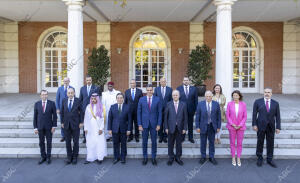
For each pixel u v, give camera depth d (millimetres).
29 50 13195
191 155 5805
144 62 13367
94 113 5473
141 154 5801
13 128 7020
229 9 7562
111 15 11547
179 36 12992
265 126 5246
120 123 5406
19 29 13086
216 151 6000
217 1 7609
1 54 12953
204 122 5402
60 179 4723
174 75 13117
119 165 5387
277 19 12492
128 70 13133
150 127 5508
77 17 7695
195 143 6297
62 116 5406
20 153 5848
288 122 7203
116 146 5480
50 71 13562
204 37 12961
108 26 12945
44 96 5359
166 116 5414
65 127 5359
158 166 5336
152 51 13352
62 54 13516
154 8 10008
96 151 5496
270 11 10648
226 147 6246
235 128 5316
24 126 7023
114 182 4613
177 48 13039
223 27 7566
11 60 13195
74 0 7598
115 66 13109
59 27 13117
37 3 9094
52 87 13594
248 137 6672
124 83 13164
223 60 7590
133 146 6305
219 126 5406
